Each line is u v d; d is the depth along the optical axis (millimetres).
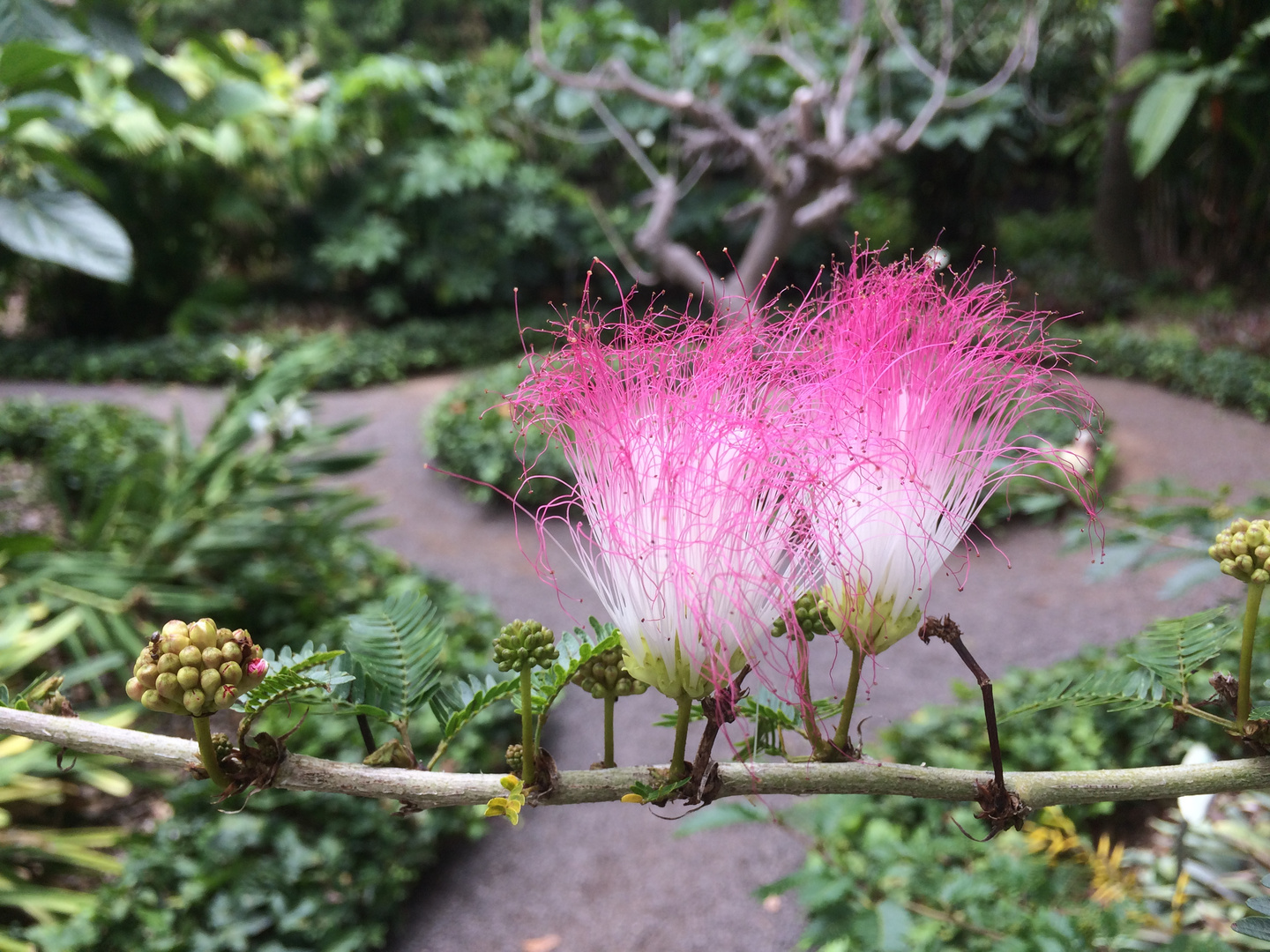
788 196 10039
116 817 3912
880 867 2430
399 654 761
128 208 12773
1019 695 4109
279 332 13211
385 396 11750
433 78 14312
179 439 5609
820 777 682
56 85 1832
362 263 13633
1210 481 7113
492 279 14641
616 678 703
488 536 7551
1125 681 754
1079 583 6051
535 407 770
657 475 714
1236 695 723
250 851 3531
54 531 6309
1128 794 696
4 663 3787
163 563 5020
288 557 5629
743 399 741
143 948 3100
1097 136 13797
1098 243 13070
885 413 759
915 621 708
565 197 14586
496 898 3818
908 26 13172
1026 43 9758
